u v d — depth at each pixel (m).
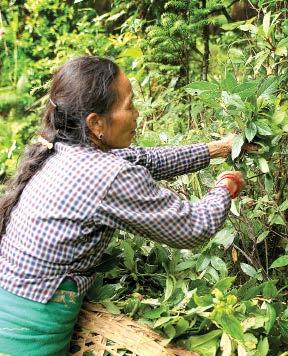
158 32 2.18
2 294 1.33
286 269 1.75
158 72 2.29
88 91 1.30
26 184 1.39
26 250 1.32
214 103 1.43
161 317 1.38
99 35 2.95
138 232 1.32
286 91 1.64
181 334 1.40
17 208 1.38
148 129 2.25
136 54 2.33
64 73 1.33
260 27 1.56
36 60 3.67
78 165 1.30
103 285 1.58
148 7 2.41
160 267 1.62
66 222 1.29
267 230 1.66
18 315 1.31
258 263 1.64
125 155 1.54
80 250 1.31
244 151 1.47
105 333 1.40
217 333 1.35
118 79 1.33
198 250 1.64
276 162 1.65
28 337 1.30
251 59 1.64
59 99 1.33
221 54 2.44
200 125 2.07
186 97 2.36
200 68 2.41
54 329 1.32
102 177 1.27
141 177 1.29
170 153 1.57
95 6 3.28
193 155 1.56
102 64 1.33
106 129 1.34
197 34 2.29
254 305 1.38
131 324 1.41
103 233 1.32
